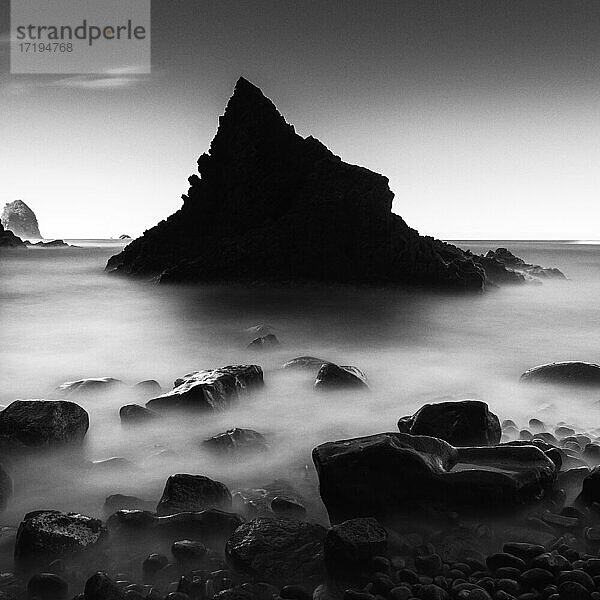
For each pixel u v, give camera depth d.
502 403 11.30
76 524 5.83
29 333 20.00
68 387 11.80
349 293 31.33
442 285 32.00
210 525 6.01
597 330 21.23
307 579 5.30
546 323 22.92
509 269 40.56
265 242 34.38
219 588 5.17
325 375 11.65
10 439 7.74
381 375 13.73
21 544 5.57
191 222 39.47
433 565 5.32
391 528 6.16
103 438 9.10
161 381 13.45
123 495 6.81
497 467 6.45
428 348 17.47
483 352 16.97
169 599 4.92
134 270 38.69
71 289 33.12
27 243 128.88
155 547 5.91
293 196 37.88
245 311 25.16
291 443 8.91
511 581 5.02
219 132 41.00
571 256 86.88
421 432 8.04
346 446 6.71
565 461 7.65
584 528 5.95
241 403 10.72
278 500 6.62
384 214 34.19
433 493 6.12
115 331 20.30
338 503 6.38
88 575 5.43
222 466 8.01
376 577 5.14
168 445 8.74
